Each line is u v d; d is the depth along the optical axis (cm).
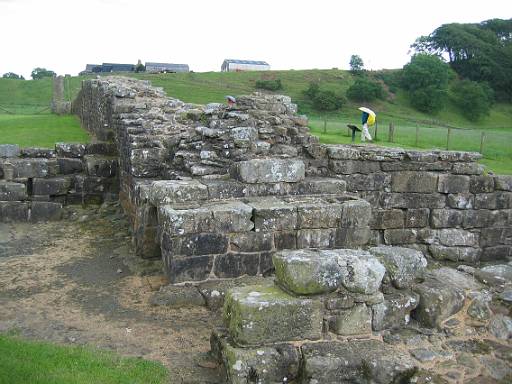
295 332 527
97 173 1399
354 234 845
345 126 2936
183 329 672
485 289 679
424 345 567
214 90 5691
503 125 5391
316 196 908
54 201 1371
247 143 988
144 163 1108
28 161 1341
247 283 771
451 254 1237
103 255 998
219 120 1065
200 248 771
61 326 676
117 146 1417
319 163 1127
